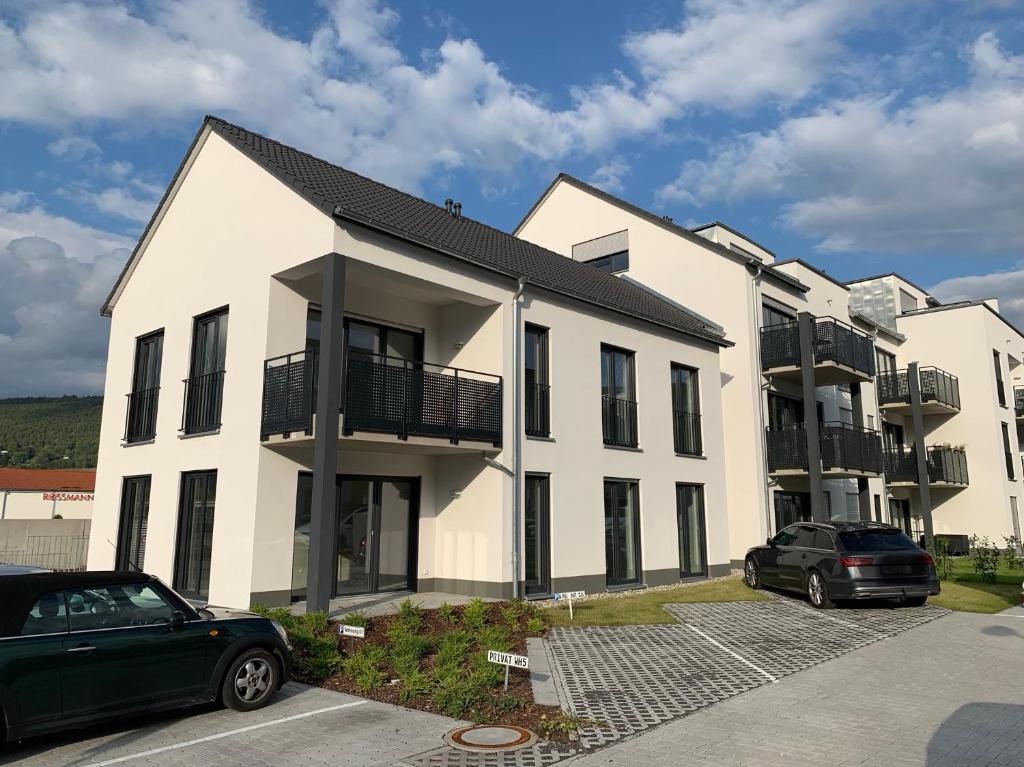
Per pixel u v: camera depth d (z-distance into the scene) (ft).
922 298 105.09
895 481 82.74
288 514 37.11
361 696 22.57
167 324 45.47
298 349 38.83
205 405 41.50
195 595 39.24
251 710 21.02
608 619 36.06
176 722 19.98
